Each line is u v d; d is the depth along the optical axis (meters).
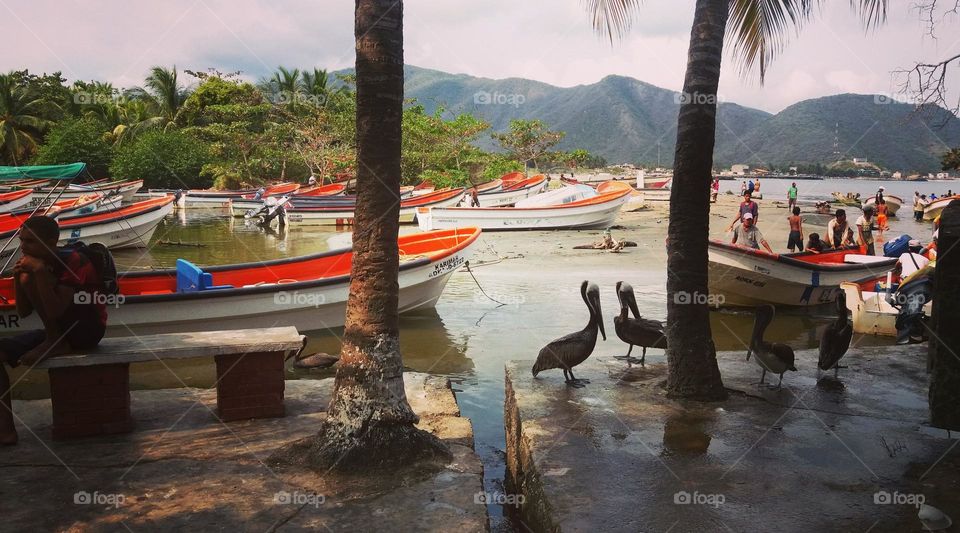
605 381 6.01
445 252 11.08
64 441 4.76
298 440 4.55
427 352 8.82
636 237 22.86
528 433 4.70
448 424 5.23
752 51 7.50
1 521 3.54
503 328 10.13
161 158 46.53
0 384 4.60
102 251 4.86
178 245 22.03
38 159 47.91
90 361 4.67
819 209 33.00
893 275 9.77
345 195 36.38
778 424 4.91
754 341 5.81
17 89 52.16
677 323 5.52
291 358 8.40
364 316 4.32
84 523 3.52
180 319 8.96
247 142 47.78
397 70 4.23
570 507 3.60
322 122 45.38
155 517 3.60
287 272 11.26
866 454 4.36
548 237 22.95
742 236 13.09
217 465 4.32
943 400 4.25
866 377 6.21
